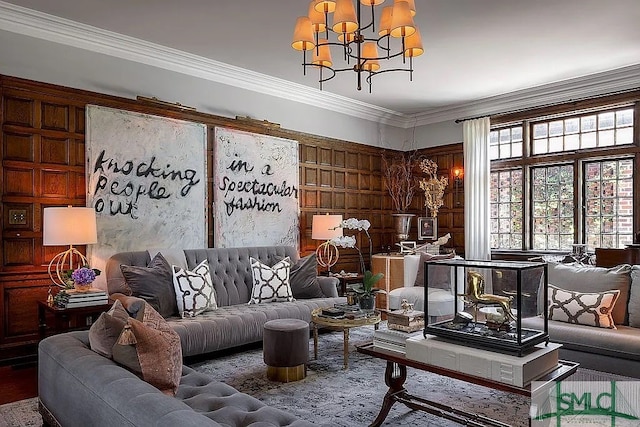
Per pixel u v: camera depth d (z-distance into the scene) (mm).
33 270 3883
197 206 4930
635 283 3369
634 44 4484
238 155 5305
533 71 5293
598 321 3254
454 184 6930
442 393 3125
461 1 3607
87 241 3646
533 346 2299
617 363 2996
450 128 7012
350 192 6691
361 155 6895
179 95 4898
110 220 4293
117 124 4371
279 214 5711
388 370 2619
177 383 1972
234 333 3791
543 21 3969
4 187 3764
